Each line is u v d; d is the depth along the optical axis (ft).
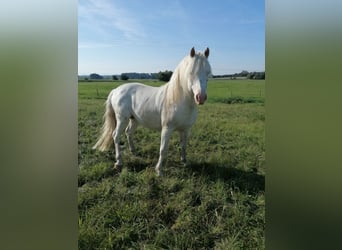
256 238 6.39
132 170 8.83
